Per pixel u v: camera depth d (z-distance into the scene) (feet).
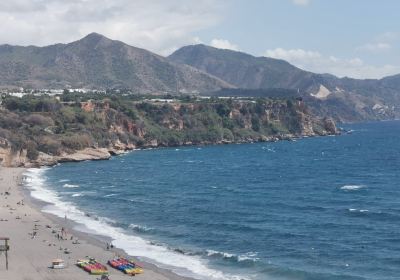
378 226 333.62
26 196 472.03
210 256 278.05
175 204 422.41
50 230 340.18
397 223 340.80
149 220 365.81
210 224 347.56
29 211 401.08
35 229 341.21
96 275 246.68
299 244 296.30
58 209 410.31
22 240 314.55
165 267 260.83
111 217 379.35
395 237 305.53
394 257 268.41
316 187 512.63
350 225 337.72
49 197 466.29
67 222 363.97
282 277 244.63
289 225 340.80
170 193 482.28
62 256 280.10
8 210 404.16
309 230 326.65
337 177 595.88
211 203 424.87
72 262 268.62
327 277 241.35
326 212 380.17
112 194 480.23
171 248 294.66
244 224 344.49
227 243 302.66
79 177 609.42
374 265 257.14
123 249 294.25
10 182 563.89
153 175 622.95
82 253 286.25
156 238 317.42
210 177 602.85
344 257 271.08
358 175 612.29
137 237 321.11
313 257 272.31
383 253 275.80
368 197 445.37
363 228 329.11
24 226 351.25
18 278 240.32
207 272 252.62
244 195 465.47
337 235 313.73
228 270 255.50
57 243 307.58
